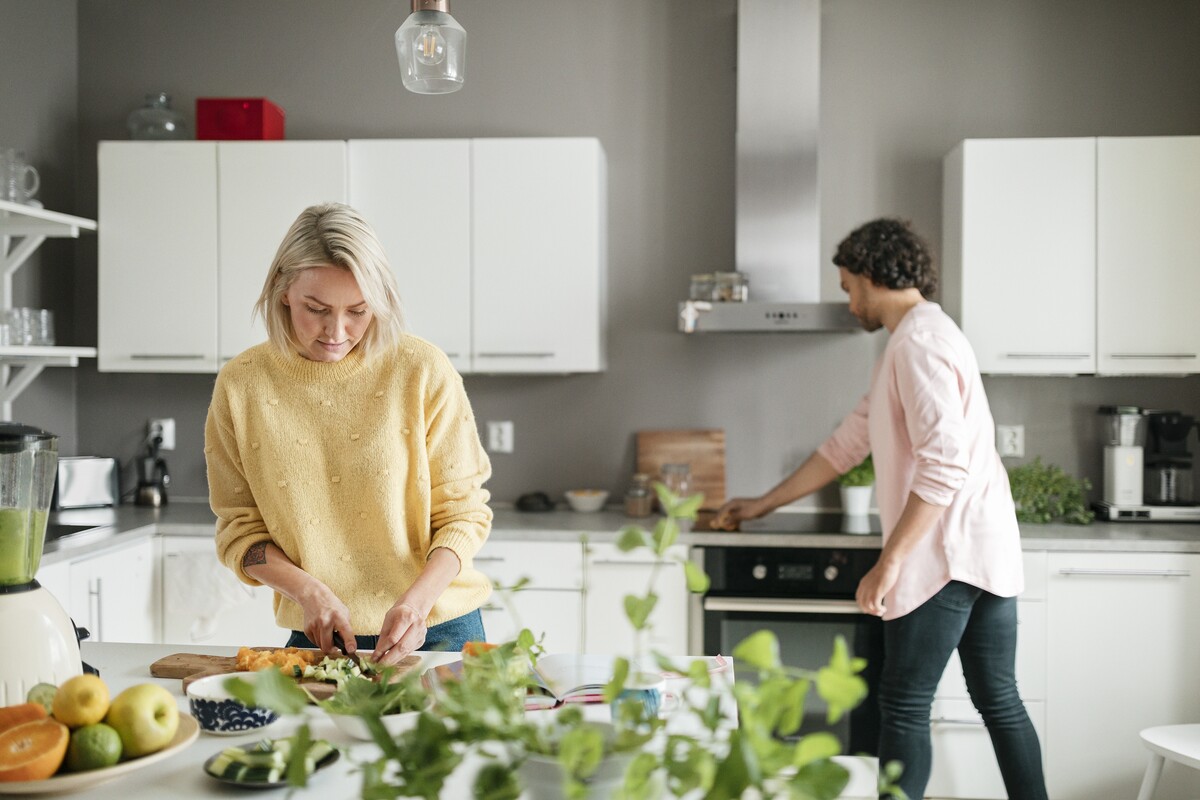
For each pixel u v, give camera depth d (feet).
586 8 12.23
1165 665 10.08
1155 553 10.06
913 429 8.34
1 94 11.20
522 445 12.42
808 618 10.22
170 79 12.59
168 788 3.89
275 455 6.11
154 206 11.39
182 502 12.51
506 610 10.53
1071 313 10.76
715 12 12.08
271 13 12.50
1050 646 10.18
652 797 2.57
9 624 4.36
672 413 12.26
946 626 8.46
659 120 12.17
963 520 8.46
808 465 10.84
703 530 10.67
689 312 10.95
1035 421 11.91
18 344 9.97
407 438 6.19
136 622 10.46
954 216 11.37
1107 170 10.68
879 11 11.96
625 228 12.25
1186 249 10.64
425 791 2.72
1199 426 11.19
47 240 12.10
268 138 11.57
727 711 4.64
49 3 12.09
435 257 11.30
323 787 3.89
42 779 3.59
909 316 8.70
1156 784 8.52
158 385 12.69
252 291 11.35
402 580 6.31
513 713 3.02
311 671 5.00
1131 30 11.74
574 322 11.22
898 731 8.59
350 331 5.86
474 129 12.36
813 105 11.41
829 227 12.05
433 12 6.57
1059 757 10.19
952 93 11.90
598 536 10.43
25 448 4.40
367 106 12.44
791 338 12.14
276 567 6.02
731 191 12.10
